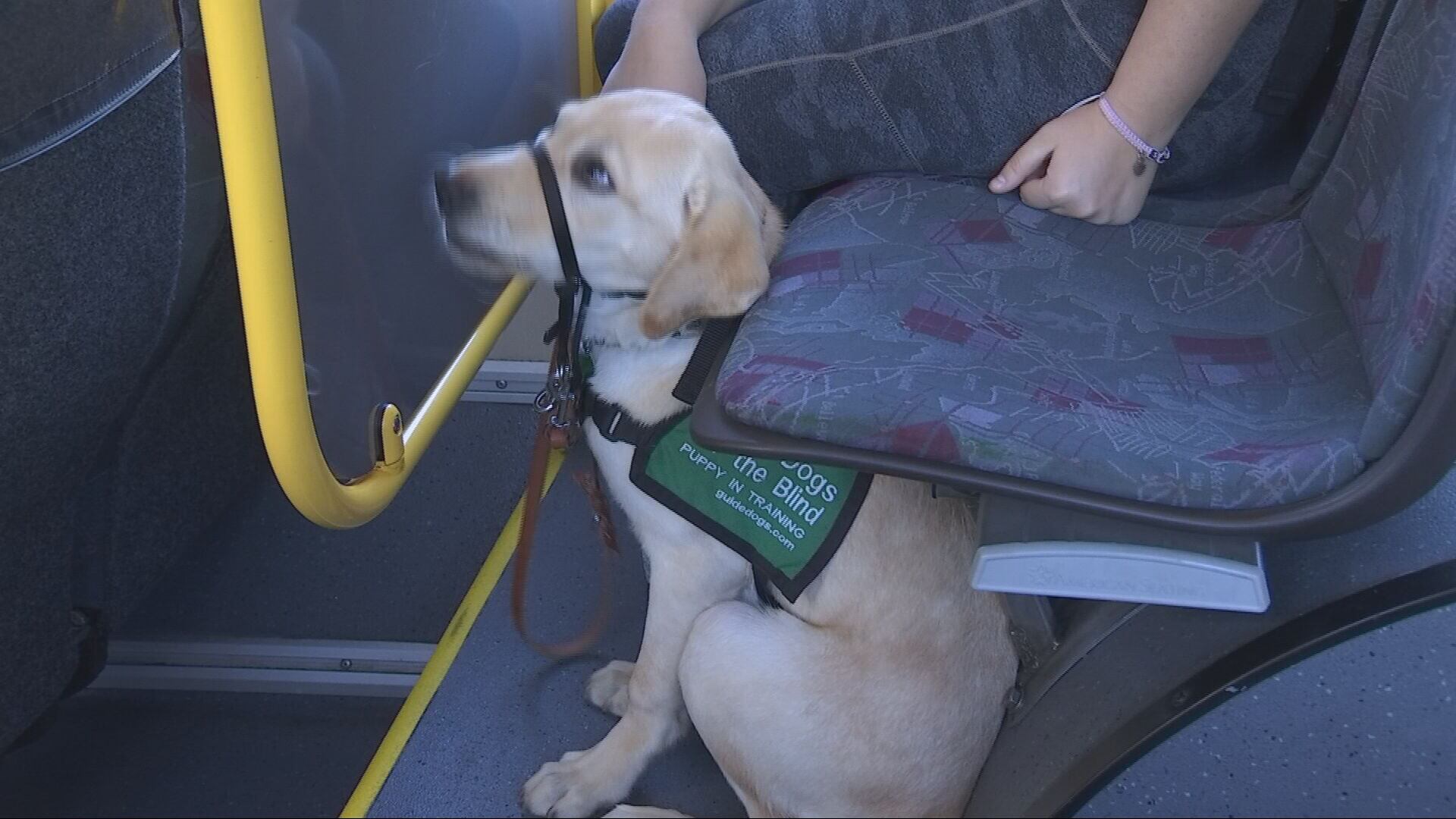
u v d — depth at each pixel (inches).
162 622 68.1
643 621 59.0
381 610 69.2
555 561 62.2
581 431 51.7
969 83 49.1
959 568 46.1
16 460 39.1
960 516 46.8
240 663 67.2
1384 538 33.2
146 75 36.9
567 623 58.7
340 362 39.7
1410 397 29.3
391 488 42.9
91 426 43.0
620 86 53.5
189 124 45.9
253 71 30.4
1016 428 33.1
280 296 33.0
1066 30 47.3
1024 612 40.9
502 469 77.1
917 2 49.5
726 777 47.5
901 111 50.7
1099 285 43.1
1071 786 34.4
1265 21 47.3
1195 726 32.8
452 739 52.7
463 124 49.8
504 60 53.0
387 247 43.0
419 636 67.9
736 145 54.6
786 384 35.4
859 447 33.8
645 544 49.9
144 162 38.2
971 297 41.7
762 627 46.6
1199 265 44.7
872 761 44.1
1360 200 39.4
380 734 65.8
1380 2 43.2
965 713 44.8
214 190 49.0
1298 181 47.6
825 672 45.2
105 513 50.6
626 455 48.8
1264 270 43.3
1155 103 45.4
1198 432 34.2
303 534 73.6
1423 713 31.5
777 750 44.9
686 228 44.7
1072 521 33.1
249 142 30.9
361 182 40.2
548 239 46.0
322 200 37.3
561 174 45.9
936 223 46.9
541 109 59.4
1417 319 29.3
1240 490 31.1
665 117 45.8
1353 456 30.8
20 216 33.8
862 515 46.1
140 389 49.1
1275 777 32.8
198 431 56.4
